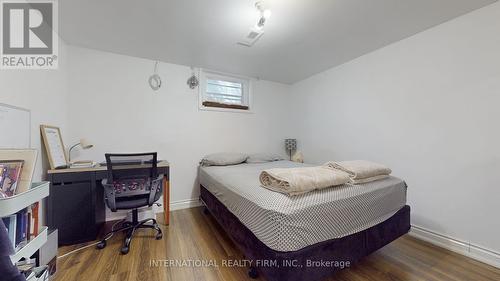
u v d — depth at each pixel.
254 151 3.49
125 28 1.96
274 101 3.69
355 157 2.67
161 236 2.00
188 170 2.94
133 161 1.92
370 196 1.46
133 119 2.60
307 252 1.11
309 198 1.24
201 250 1.78
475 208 1.69
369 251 1.43
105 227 2.26
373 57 2.45
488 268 1.54
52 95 1.97
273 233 1.10
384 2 1.59
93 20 1.82
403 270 1.51
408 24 1.89
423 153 2.00
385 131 2.32
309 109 3.44
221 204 2.00
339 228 1.26
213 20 1.83
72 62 2.29
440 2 1.59
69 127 2.28
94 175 1.96
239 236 1.54
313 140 3.36
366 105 2.53
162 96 2.77
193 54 2.55
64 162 2.05
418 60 2.04
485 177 1.64
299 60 2.74
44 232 1.15
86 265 1.55
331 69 3.02
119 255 1.69
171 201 2.82
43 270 1.10
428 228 1.97
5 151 1.03
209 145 3.10
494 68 1.60
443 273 1.48
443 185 1.87
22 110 1.54
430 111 1.95
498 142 1.59
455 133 1.80
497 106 1.59
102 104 2.44
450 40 1.82
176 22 1.86
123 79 2.54
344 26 1.93
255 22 1.86
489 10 1.61
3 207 0.84
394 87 2.24
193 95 2.97
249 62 2.81
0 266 0.71
